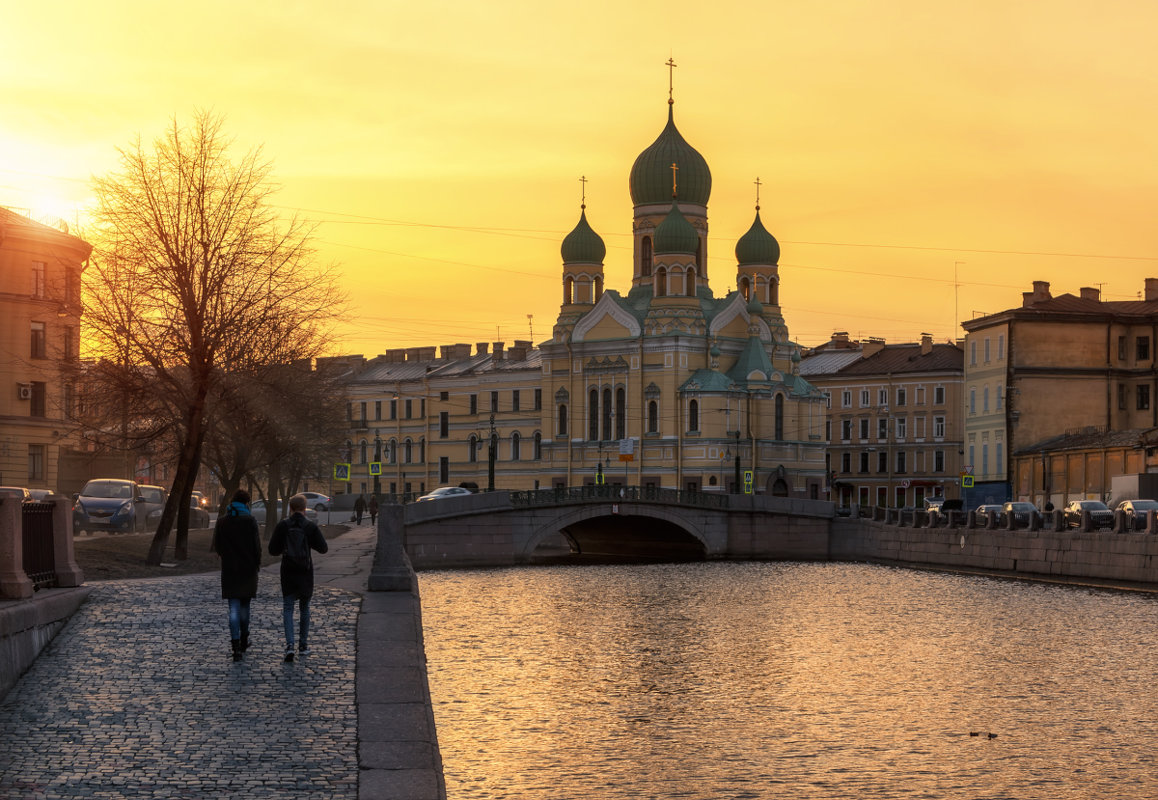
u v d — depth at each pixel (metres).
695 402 132.75
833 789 27.00
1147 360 121.94
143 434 55.00
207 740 20.09
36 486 84.62
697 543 106.00
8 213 82.06
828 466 159.12
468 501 93.81
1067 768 28.84
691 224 139.88
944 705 35.91
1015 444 120.50
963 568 87.25
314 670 25.19
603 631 51.81
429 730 20.69
